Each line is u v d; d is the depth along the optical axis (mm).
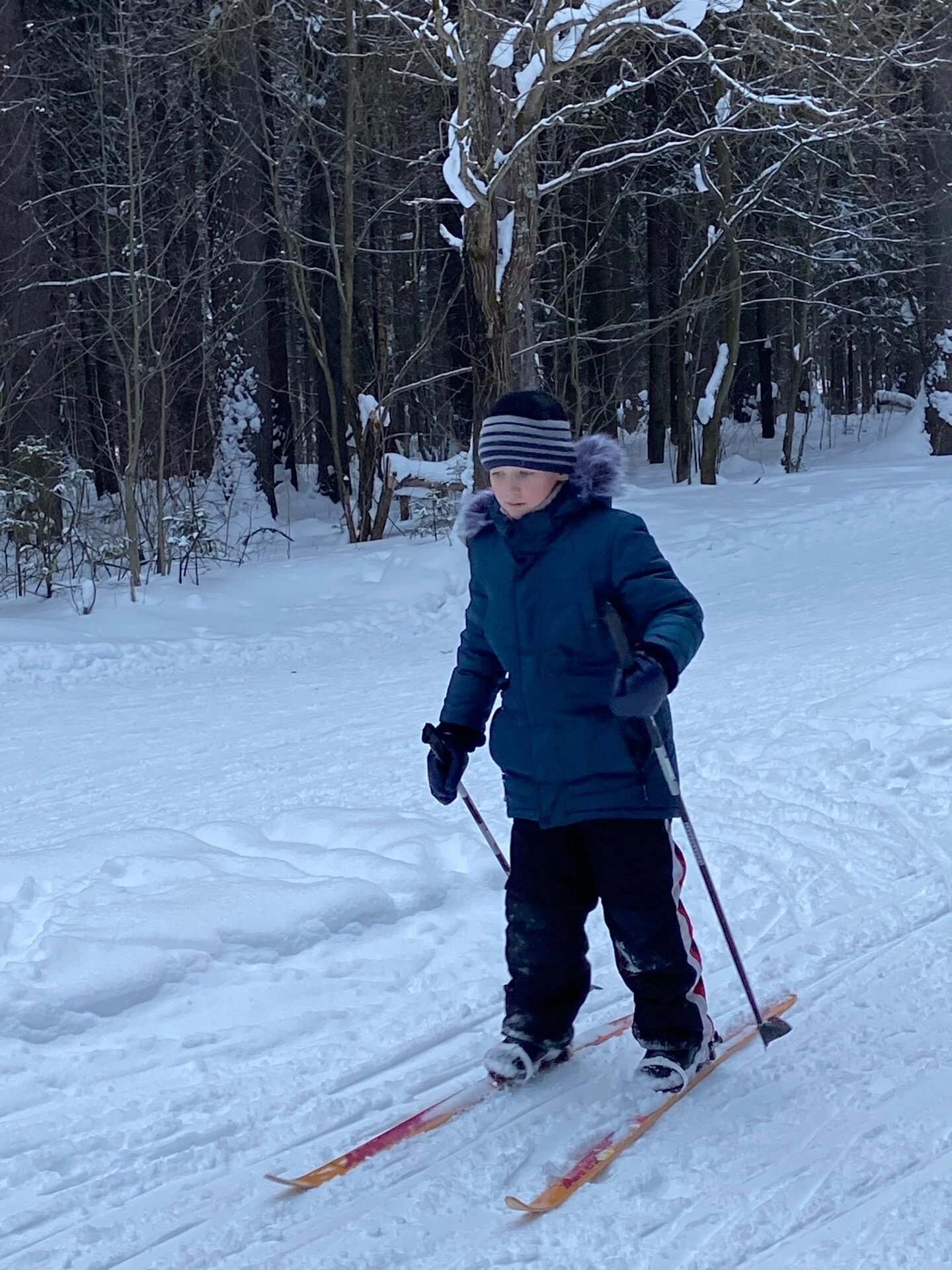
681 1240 2393
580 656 2846
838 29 12938
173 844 4816
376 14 13805
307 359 27703
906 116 14984
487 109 12562
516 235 13172
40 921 4109
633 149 19109
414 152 18531
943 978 3547
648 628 2756
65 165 18344
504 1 12414
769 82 13992
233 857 4621
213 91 17703
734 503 16078
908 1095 2906
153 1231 2494
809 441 26172
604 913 3008
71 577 13781
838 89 13453
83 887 4398
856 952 3773
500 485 2859
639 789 2857
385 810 5184
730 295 19391
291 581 13500
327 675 9961
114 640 11000
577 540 2850
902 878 4391
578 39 12000
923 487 15430
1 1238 2488
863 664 7590
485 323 13398
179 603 12586
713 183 19297
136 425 13570
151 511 15227
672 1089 2924
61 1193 2650
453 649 11008
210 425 18859
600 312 22859
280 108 18391
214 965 3801
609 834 2898
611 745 2848
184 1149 2822
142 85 14664
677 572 13672
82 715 8719
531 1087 3027
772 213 20984
